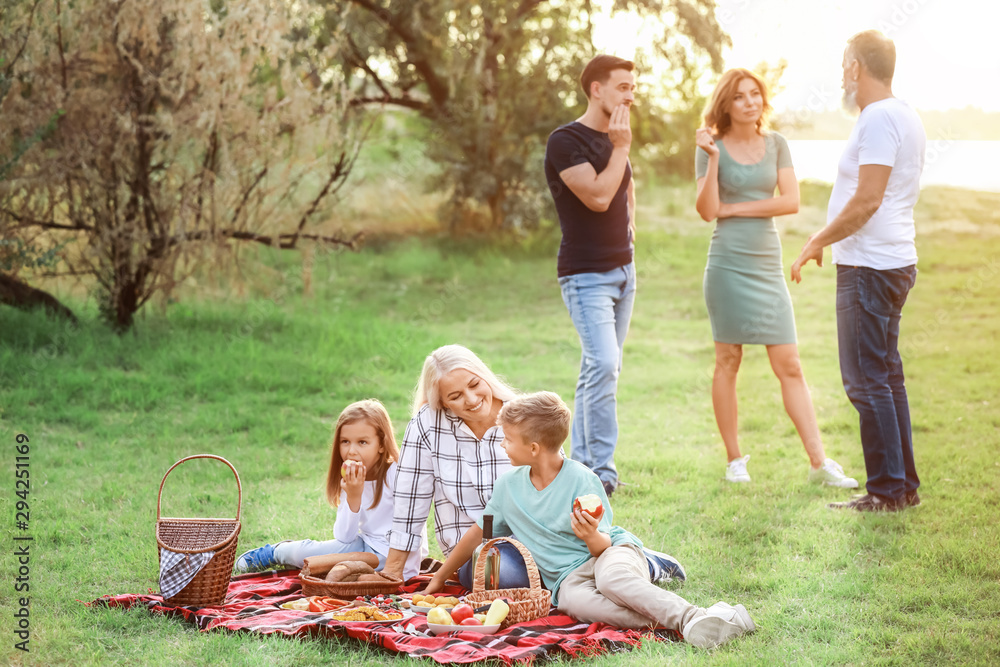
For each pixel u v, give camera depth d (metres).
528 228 16.92
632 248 5.71
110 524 4.75
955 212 15.05
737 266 5.58
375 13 16.08
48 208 9.86
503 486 3.90
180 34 9.38
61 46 9.34
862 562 4.08
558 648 3.15
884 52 4.97
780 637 3.32
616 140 5.32
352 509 4.10
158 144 9.72
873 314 4.86
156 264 10.02
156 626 3.42
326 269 14.31
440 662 3.01
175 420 7.21
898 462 4.82
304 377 8.59
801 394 5.61
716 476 5.80
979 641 3.19
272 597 3.82
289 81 10.03
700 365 9.59
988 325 10.19
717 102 5.67
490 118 16.48
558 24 16.69
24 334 9.23
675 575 3.97
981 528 4.38
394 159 18.64
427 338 10.55
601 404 5.44
